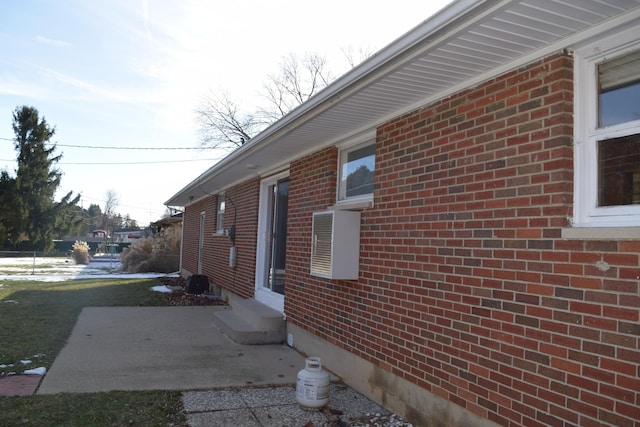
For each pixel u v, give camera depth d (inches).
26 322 320.8
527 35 121.9
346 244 209.6
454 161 159.5
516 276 132.6
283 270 327.9
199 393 191.6
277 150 281.1
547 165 126.2
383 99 176.2
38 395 179.3
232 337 289.7
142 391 189.3
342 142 246.5
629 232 103.0
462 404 148.6
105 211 3218.5
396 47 136.4
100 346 260.8
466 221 152.3
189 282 510.0
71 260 1250.0
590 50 121.9
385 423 171.3
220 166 365.1
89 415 161.9
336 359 227.3
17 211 1593.3
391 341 185.6
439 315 160.7
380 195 199.6
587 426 110.5
